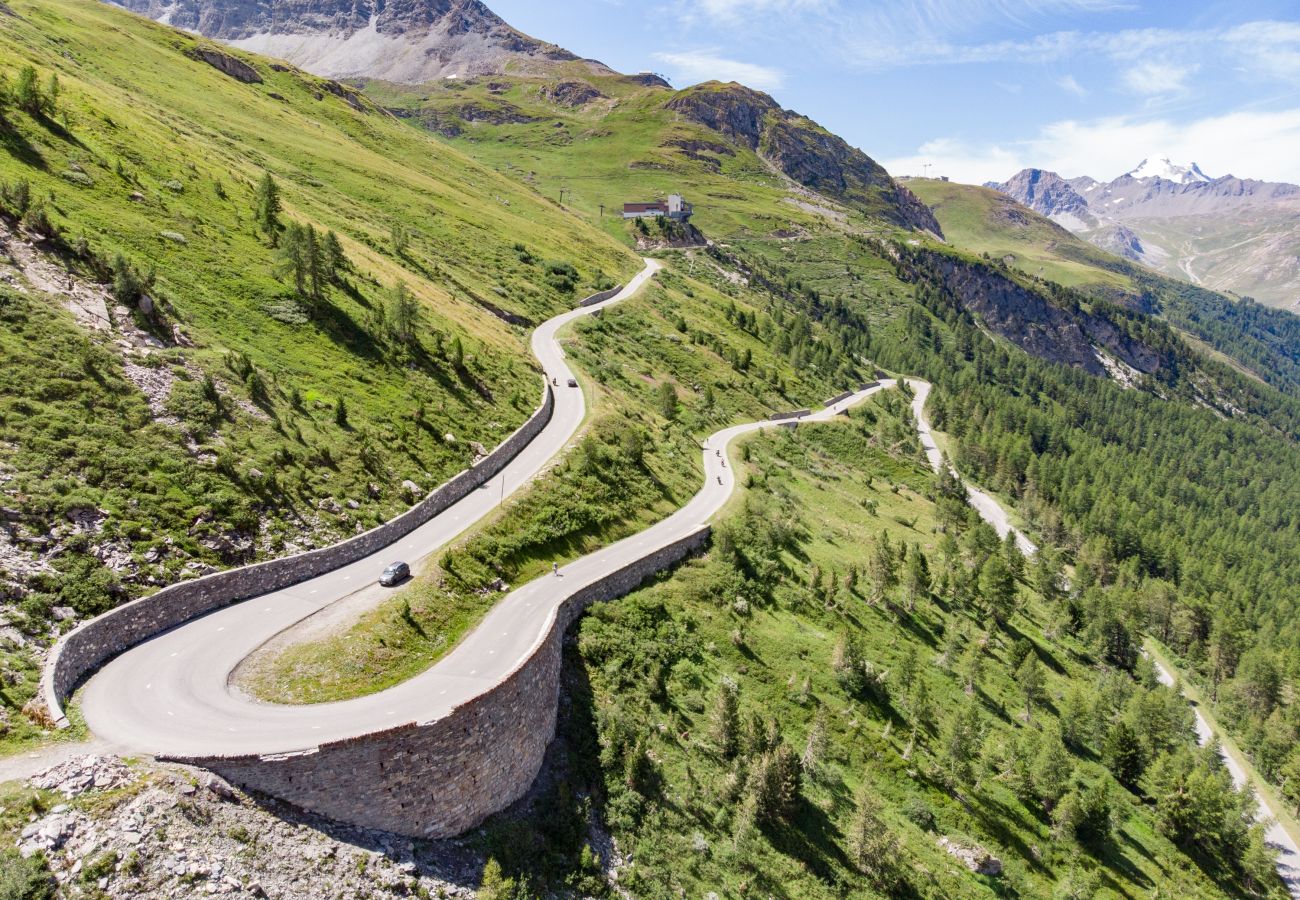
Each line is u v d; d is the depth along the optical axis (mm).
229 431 58625
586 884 43094
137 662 41406
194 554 48812
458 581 56812
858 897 50281
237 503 53375
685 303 195375
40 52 128875
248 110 181125
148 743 34812
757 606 75500
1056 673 94875
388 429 72000
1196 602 133625
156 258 75000
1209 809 71625
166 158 98875
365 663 45094
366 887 35094
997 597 99812
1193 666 124312
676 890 45438
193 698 38969
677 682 61500
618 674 58438
